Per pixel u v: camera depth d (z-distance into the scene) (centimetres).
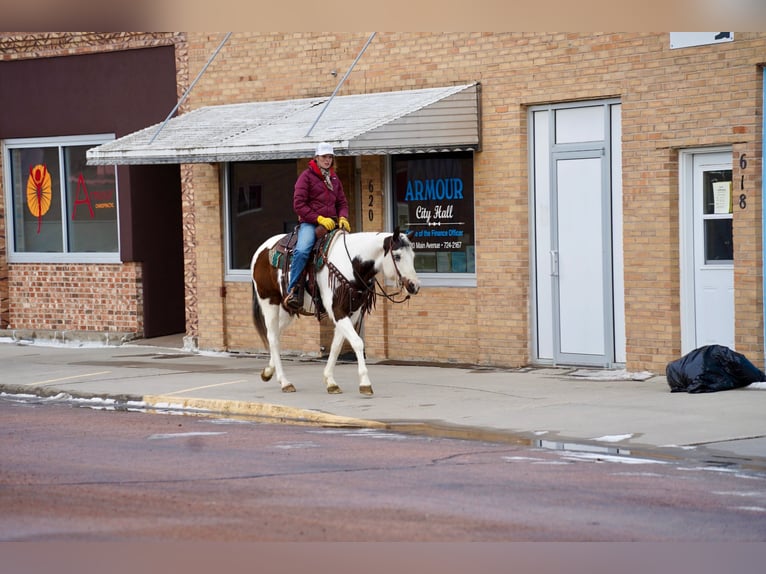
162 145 1784
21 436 1222
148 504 882
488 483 948
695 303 1522
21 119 2234
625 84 1541
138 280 2136
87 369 1778
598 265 1605
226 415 1396
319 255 1435
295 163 1877
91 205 2183
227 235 1967
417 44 1741
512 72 1647
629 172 1545
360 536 786
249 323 1952
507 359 1677
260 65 1914
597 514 842
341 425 1297
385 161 1791
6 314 2286
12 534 803
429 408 1345
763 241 1437
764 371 1445
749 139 1436
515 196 1653
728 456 1060
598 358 1612
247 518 835
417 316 1777
